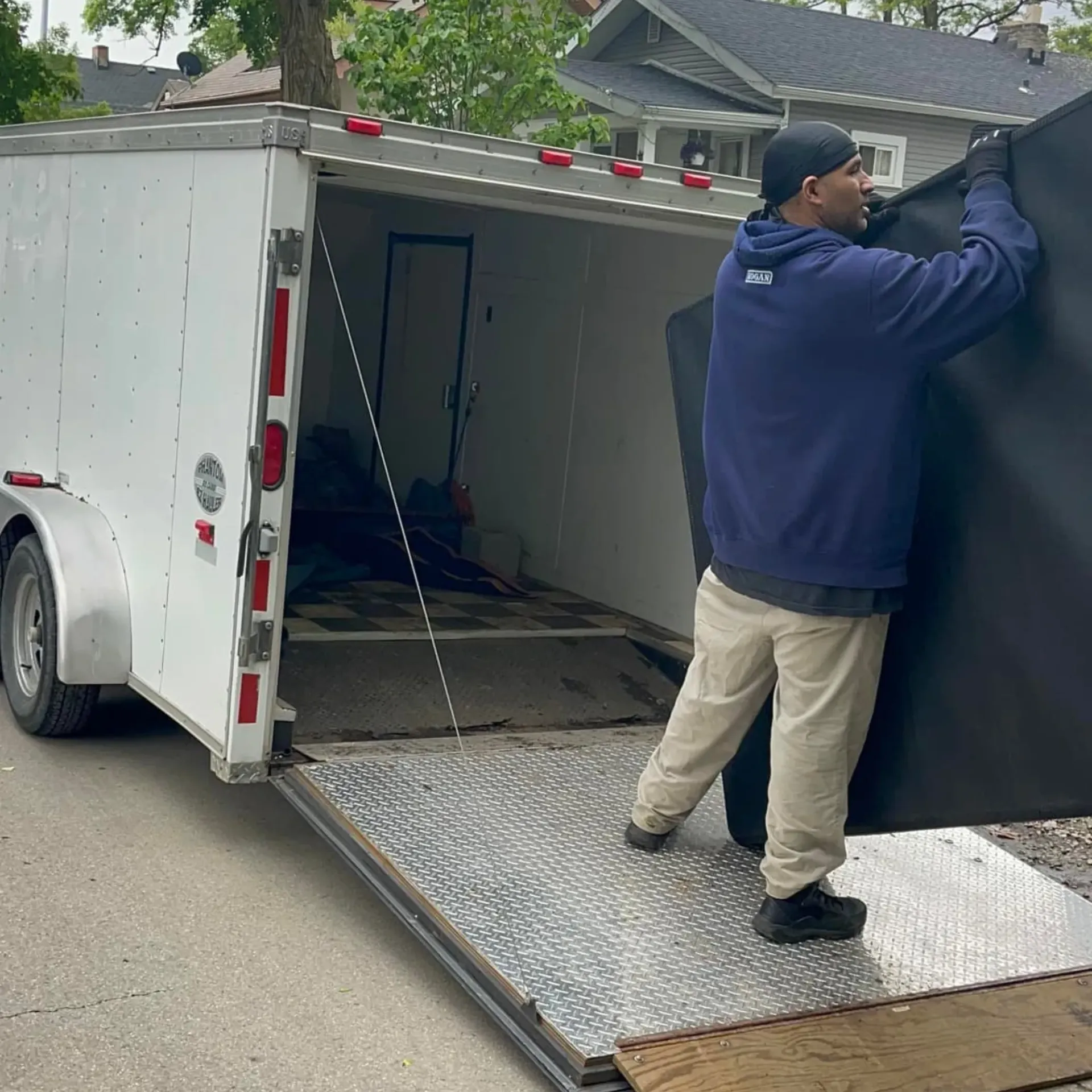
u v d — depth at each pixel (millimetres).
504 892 3883
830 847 3705
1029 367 3205
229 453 4395
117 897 4316
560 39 12133
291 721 4586
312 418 9617
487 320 8125
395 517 8359
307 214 4199
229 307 4406
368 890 4535
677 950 3676
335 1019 3701
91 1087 3289
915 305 3213
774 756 3717
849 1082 3201
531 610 6871
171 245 4816
